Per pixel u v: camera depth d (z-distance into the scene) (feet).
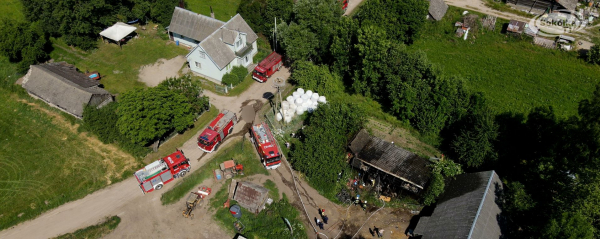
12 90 208.95
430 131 185.47
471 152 161.27
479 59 235.61
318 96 199.21
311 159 161.27
